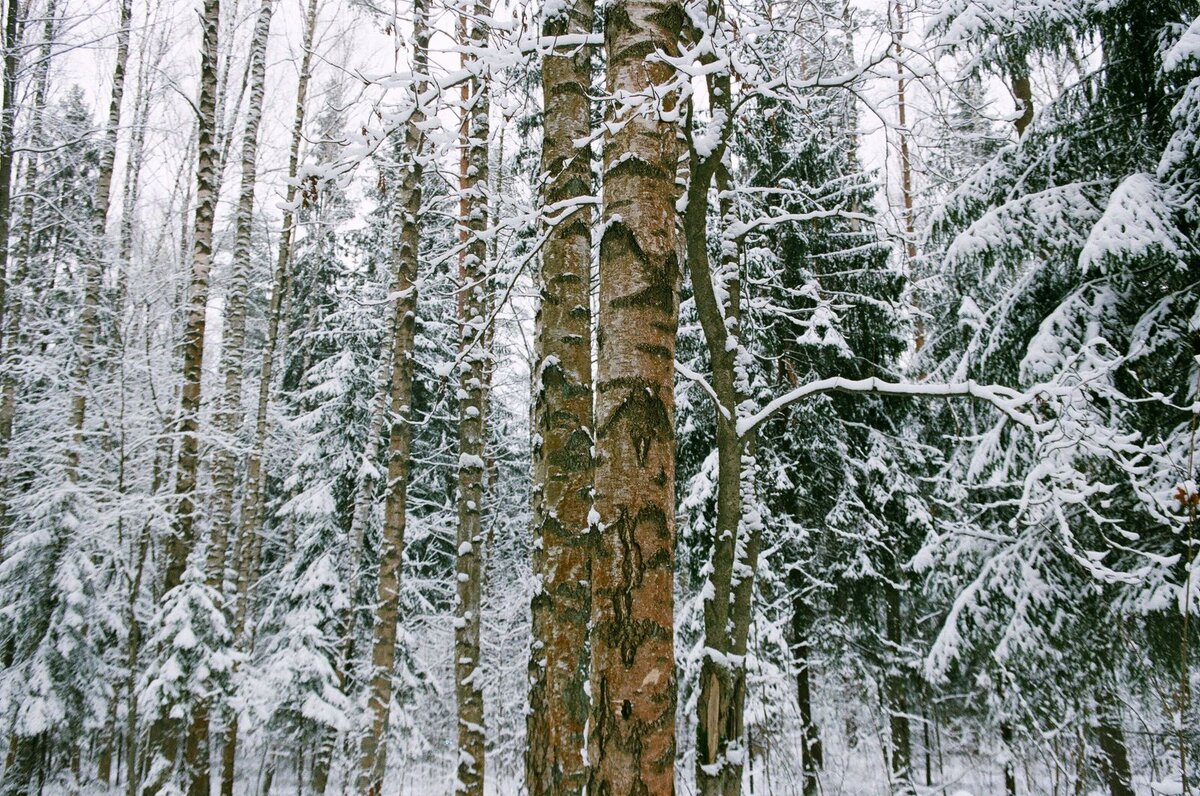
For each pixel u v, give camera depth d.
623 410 2.76
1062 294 8.64
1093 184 8.20
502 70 4.86
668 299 2.91
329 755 14.76
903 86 5.38
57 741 11.20
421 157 5.19
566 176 5.08
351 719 13.01
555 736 4.23
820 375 11.70
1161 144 8.19
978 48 7.93
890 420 12.51
